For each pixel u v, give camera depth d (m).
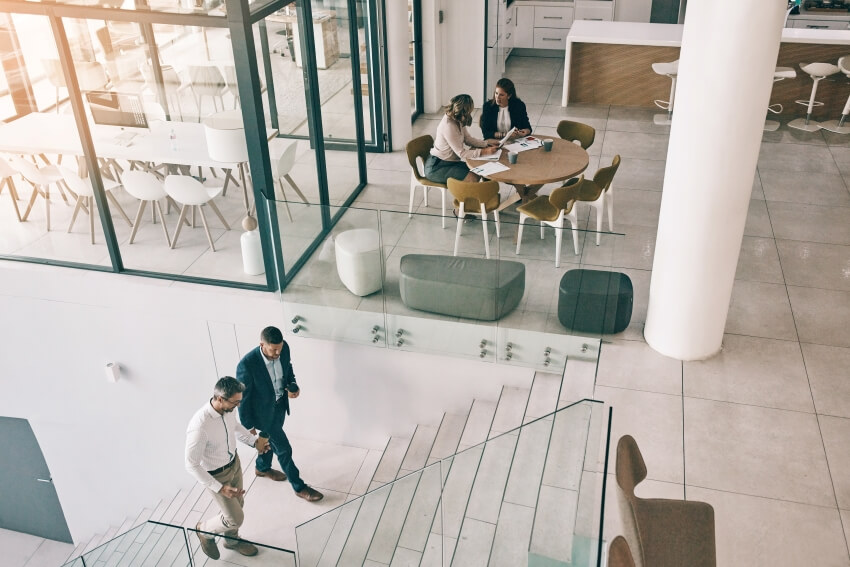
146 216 6.74
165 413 7.55
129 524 8.59
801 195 8.65
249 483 6.88
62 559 10.27
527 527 4.37
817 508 4.91
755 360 6.11
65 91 6.32
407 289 6.15
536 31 13.46
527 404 5.97
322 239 6.12
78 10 5.97
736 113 5.17
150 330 7.00
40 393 7.72
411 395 6.75
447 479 4.64
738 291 6.93
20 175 6.71
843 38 10.42
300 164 7.28
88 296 6.93
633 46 11.03
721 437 5.43
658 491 5.05
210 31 5.85
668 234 5.79
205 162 6.43
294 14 6.71
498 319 6.06
